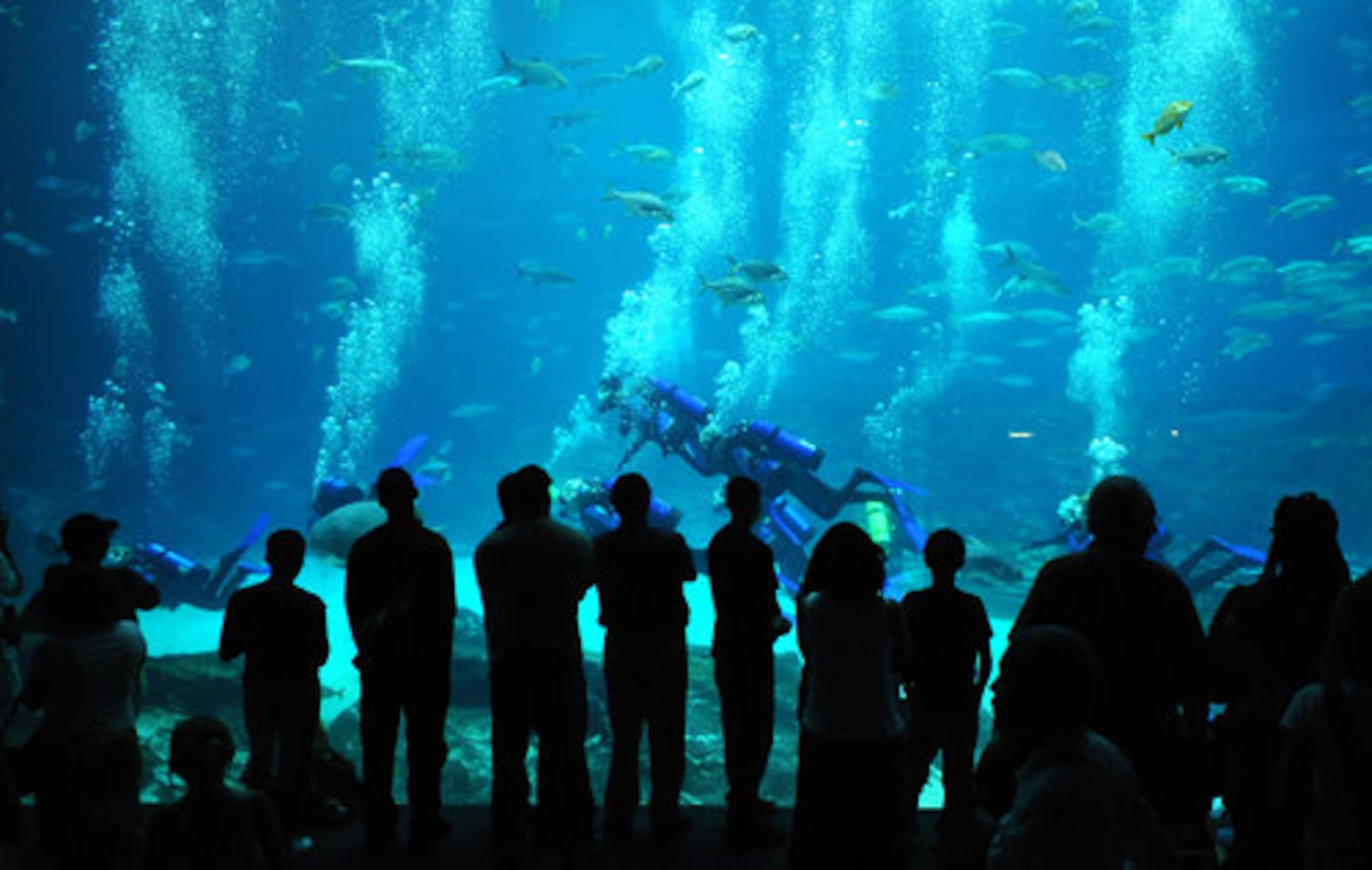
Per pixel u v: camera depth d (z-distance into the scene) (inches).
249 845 118.1
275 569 168.1
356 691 386.9
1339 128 1555.1
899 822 140.9
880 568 142.3
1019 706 90.8
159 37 1198.9
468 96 1439.5
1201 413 875.4
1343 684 104.8
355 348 1288.1
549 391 1301.7
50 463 778.8
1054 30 1374.3
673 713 168.4
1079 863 85.7
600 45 1496.1
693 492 837.2
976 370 1144.2
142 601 181.2
